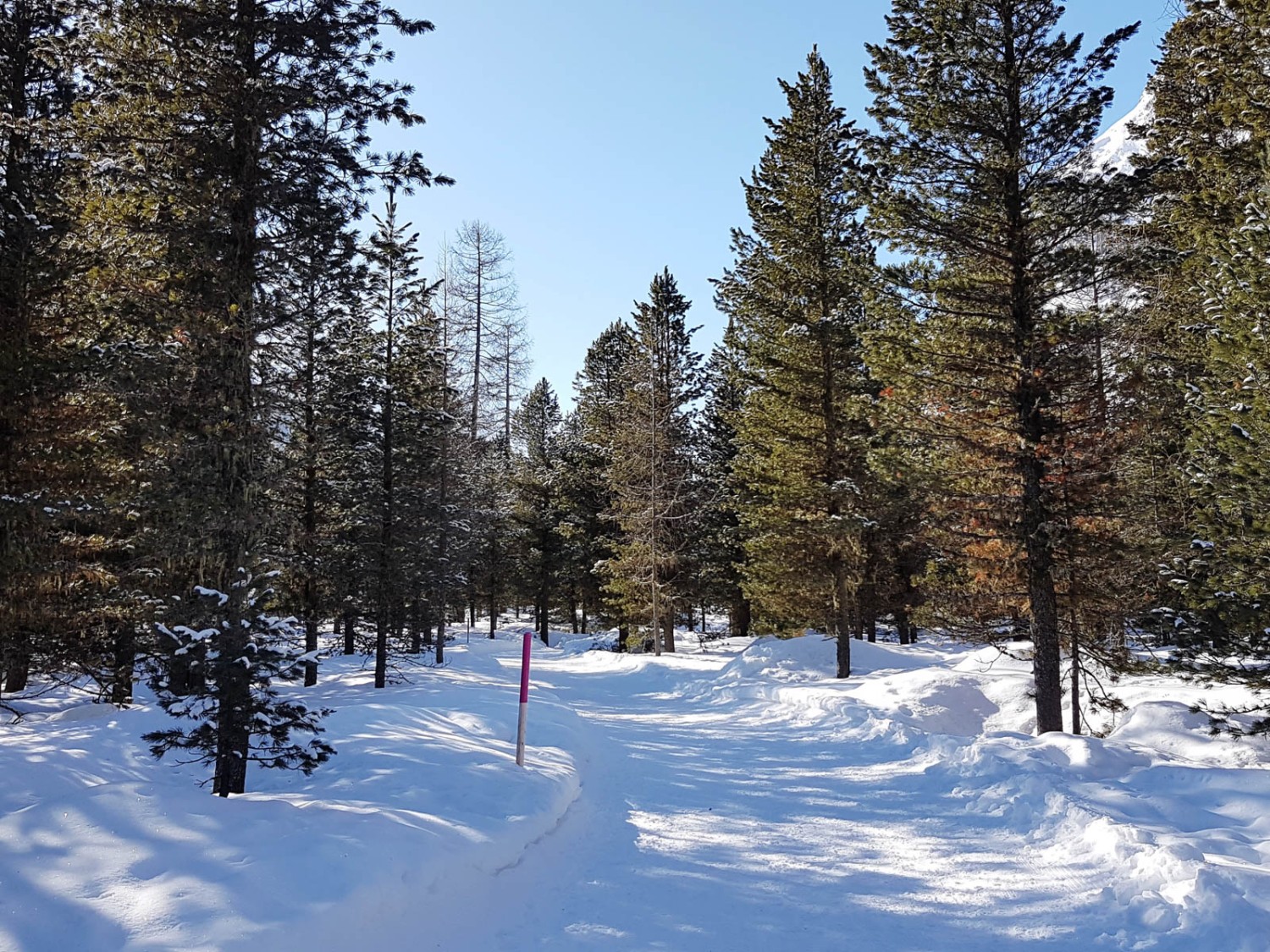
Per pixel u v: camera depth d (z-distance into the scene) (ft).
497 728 37.42
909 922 16.66
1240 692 45.68
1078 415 45.27
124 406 35.68
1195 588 35.68
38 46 31.96
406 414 74.95
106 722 41.06
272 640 26.61
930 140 44.91
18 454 42.45
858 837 22.70
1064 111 42.83
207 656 25.32
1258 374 32.12
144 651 29.86
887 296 45.91
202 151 28.58
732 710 52.13
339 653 99.71
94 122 30.25
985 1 44.65
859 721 40.11
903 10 45.96
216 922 12.91
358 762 29.91
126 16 28.81
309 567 67.05
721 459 122.01
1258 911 15.29
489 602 179.83
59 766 29.60
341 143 30.91
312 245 30.07
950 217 45.19
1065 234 44.14
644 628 114.52
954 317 45.47
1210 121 47.21
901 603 104.17
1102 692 53.36
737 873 19.75
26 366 40.73
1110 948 15.12
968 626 49.32
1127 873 18.13
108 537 48.83
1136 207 44.57
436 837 18.63
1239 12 40.19
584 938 15.96
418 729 36.60
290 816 18.39
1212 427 34.47
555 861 20.75
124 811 16.89
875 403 49.24
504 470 150.20
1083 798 23.76
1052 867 19.52
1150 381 44.55
